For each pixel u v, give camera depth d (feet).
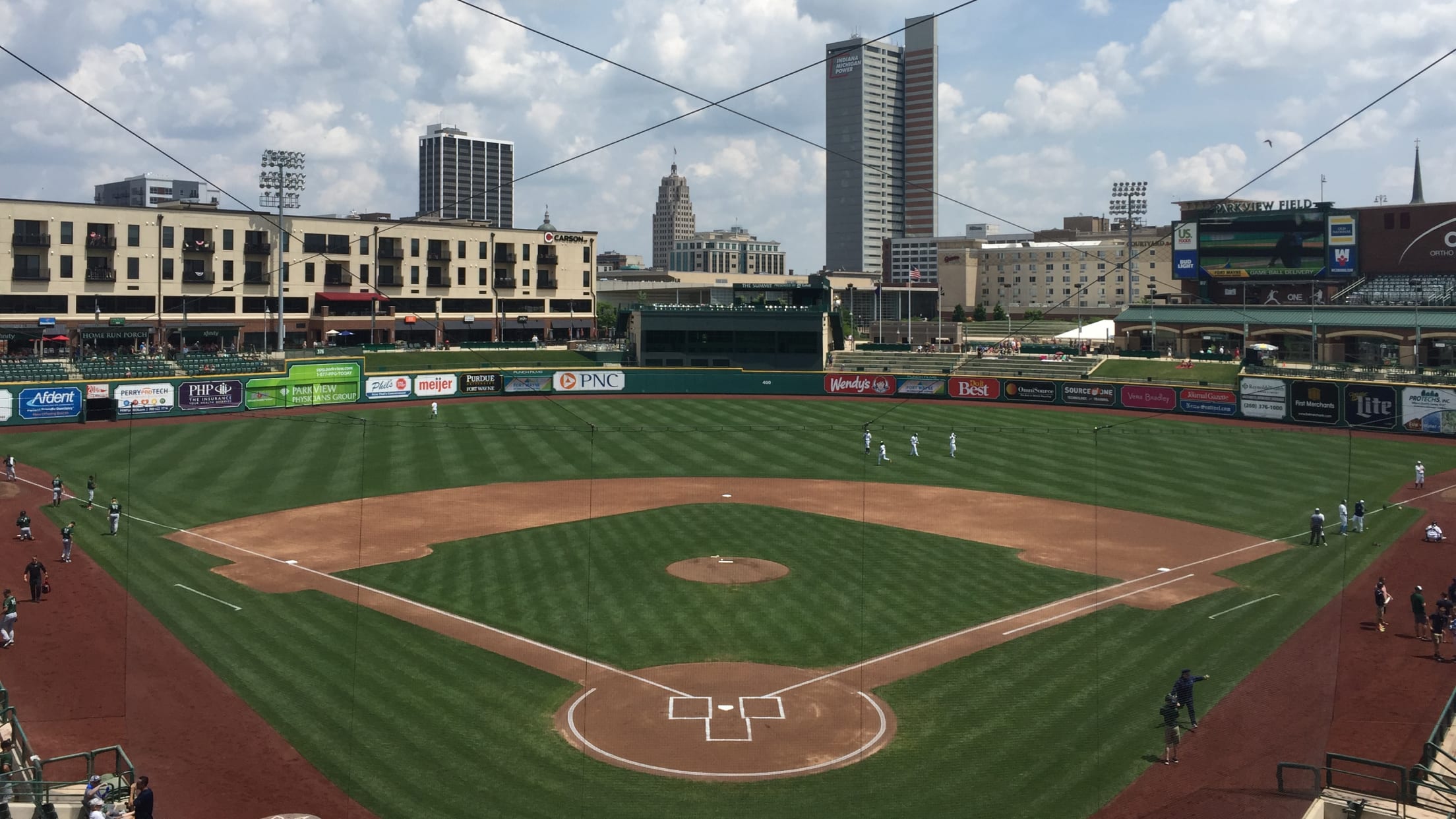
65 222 338.54
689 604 120.06
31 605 118.11
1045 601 122.11
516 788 77.10
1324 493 184.24
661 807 74.54
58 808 72.84
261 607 118.11
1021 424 269.23
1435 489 186.50
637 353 352.90
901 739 85.66
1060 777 79.25
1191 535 155.02
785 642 107.86
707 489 189.57
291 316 392.27
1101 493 185.88
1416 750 83.46
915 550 145.89
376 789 76.64
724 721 88.84
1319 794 75.77
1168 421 271.90
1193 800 75.46
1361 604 121.70
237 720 88.22
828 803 75.36
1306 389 258.78
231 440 230.68
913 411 295.48
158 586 126.31
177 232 362.12
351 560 138.72
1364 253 386.11
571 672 99.30
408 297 423.23
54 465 197.98
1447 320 343.26
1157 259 589.73
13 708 86.28
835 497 183.01
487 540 150.20
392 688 95.20
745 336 345.10
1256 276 403.75
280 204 322.34
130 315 353.31
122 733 85.87
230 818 72.64
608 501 177.99
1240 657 104.17
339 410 282.97
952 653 104.99
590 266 483.10
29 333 330.75
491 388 314.35
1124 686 96.68
